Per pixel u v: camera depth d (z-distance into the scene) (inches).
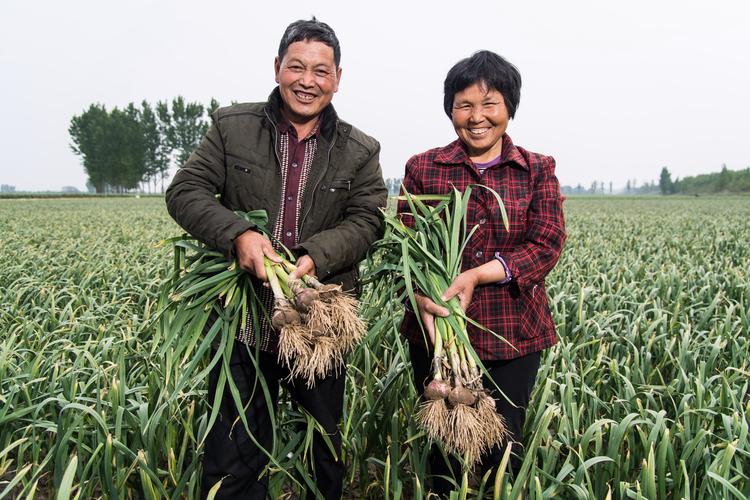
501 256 93.0
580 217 866.1
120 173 3294.8
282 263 82.4
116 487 95.4
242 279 88.4
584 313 174.1
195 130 3639.3
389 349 139.6
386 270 99.1
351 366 128.0
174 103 3577.8
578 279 243.9
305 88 85.4
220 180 90.4
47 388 118.6
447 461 96.3
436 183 101.4
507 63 91.0
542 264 93.0
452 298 88.1
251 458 90.6
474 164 99.1
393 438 101.3
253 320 88.4
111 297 226.1
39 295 210.8
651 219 810.8
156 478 92.0
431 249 97.7
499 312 96.1
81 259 320.8
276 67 90.4
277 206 90.4
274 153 89.4
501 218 96.0
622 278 247.6
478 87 89.8
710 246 387.2
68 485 75.3
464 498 84.5
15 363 140.6
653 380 148.3
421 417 82.4
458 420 78.3
